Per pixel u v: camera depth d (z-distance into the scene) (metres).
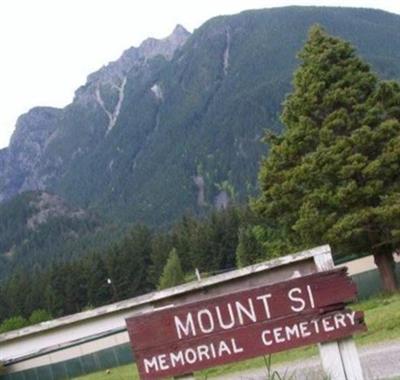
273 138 33.50
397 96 31.75
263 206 33.12
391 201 29.47
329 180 30.61
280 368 12.69
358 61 32.41
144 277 132.62
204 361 4.36
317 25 33.06
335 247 30.25
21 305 133.75
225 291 4.58
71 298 131.25
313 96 31.94
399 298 25.36
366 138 29.91
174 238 132.62
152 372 4.40
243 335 4.34
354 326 4.27
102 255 145.75
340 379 4.29
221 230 124.38
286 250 33.56
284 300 4.34
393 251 31.20
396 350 13.02
